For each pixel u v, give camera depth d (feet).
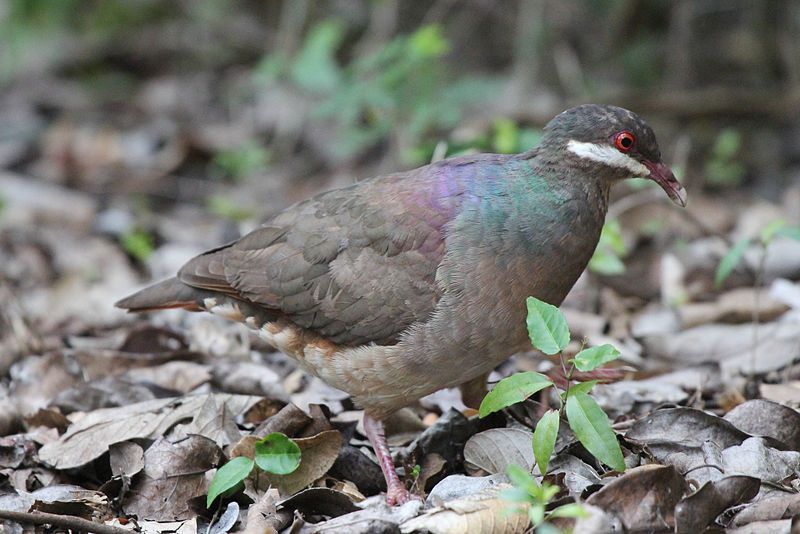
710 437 28.35
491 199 28.48
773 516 24.84
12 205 57.62
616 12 63.57
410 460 29.50
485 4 66.90
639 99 60.90
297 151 66.13
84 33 80.23
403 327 28.66
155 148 66.85
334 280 29.19
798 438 28.99
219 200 56.49
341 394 34.14
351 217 29.63
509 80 62.85
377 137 59.57
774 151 60.95
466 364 29.07
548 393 32.01
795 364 35.45
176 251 50.75
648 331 38.91
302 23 71.05
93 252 50.80
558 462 28.17
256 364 34.83
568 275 29.07
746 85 63.72
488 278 28.09
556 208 28.48
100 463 30.14
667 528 24.29
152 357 36.24
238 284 30.73
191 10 78.79
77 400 33.35
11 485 29.25
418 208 28.84
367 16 70.85
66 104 74.08
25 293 46.75
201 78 76.48
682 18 62.18
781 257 43.09
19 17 79.56
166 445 28.76
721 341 37.11
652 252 45.91
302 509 26.89
